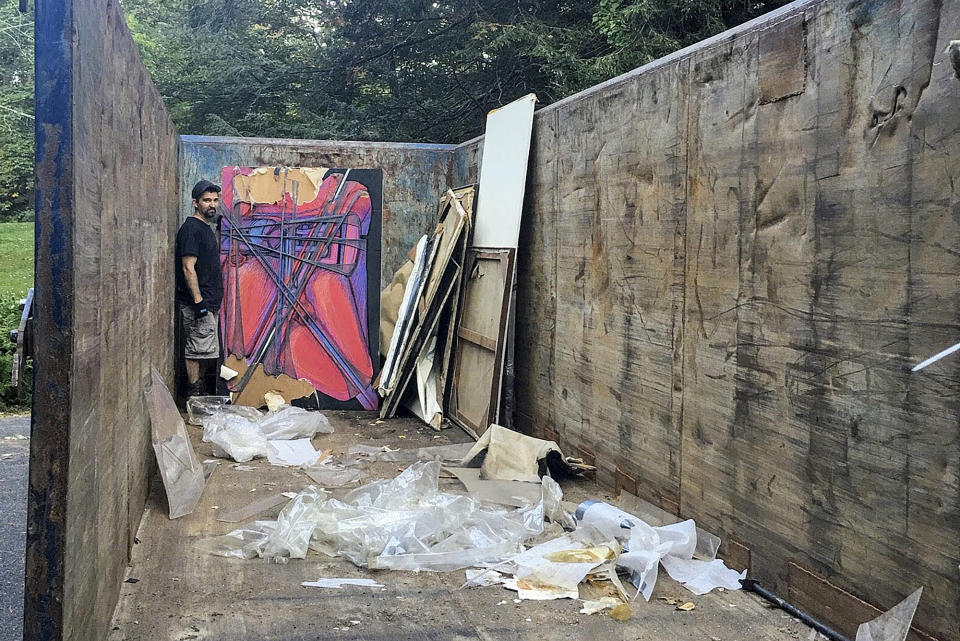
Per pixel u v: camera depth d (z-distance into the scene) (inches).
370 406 298.5
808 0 122.5
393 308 299.6
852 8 113.7
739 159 139.9
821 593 121.8
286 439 246.2
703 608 130.6
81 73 88.9
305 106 598.5
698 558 148.3
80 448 90.4
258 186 296.2
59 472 83.4
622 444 184.7
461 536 158.9
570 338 212.4
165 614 126.6
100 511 108.3
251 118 602.9
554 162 220.8
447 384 276.1
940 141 99.7
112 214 117.0
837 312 118.0
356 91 613.6
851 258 115.0
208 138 297.7
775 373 131.9
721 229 145.6
